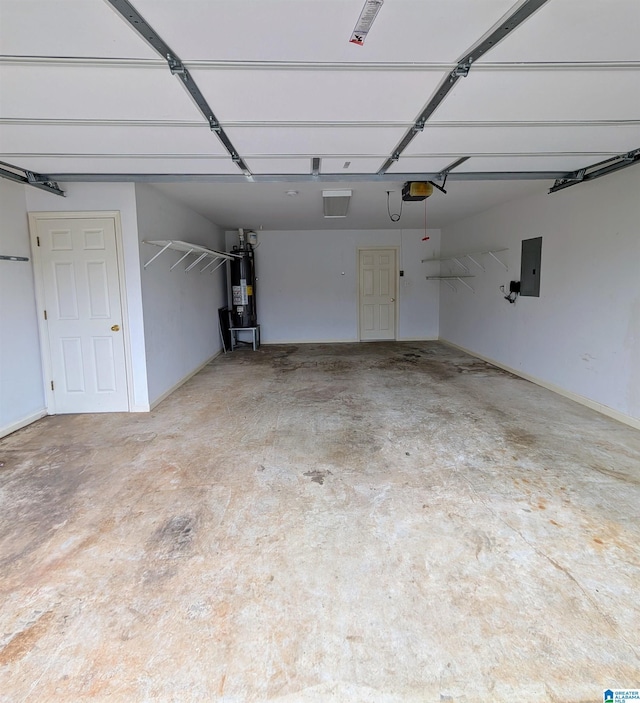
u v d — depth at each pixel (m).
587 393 4.07
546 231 4.64
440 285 8.43
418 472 2.74
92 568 1.87
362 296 8.47
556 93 2.02
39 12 1.35
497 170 3.47
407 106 2.15
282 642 1.48
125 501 2.43
